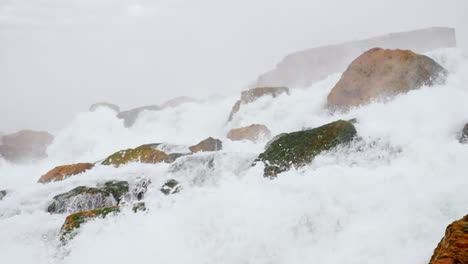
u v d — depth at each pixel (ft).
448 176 22.47
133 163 41.52
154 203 25.77
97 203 31.37
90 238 23.18
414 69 44.83
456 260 11.66
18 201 33.94
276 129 60.18
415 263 15.76
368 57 50.42
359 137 31.14
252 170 31.76
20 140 114.73
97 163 44.16
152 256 20.65
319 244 19.86
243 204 22.84
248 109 71.67
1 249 24.38
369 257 17.42
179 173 35.40
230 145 52.75
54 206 31.35
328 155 30.40
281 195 23.17
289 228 20.63
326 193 22.47
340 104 51.29
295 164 30.53
